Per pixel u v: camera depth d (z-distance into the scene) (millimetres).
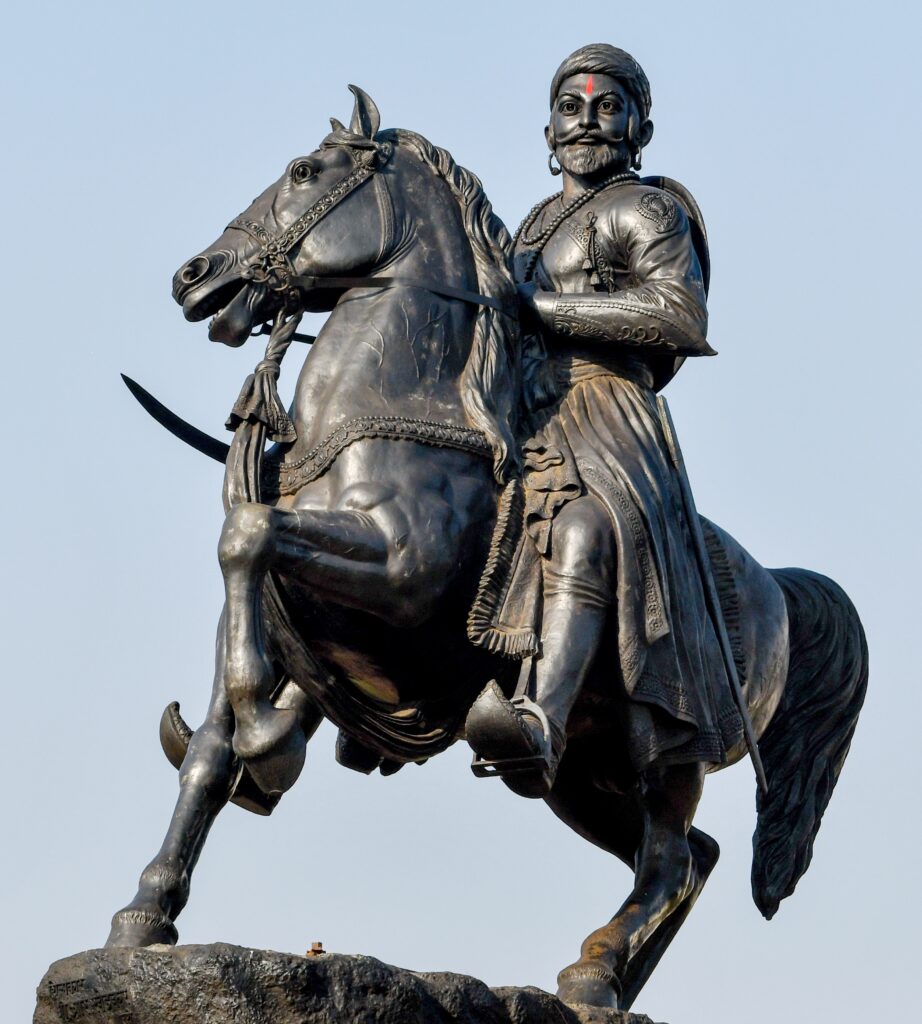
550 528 17484
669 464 18578
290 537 16391
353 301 17828
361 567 16656
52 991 14867
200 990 14430
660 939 18688
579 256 18875
